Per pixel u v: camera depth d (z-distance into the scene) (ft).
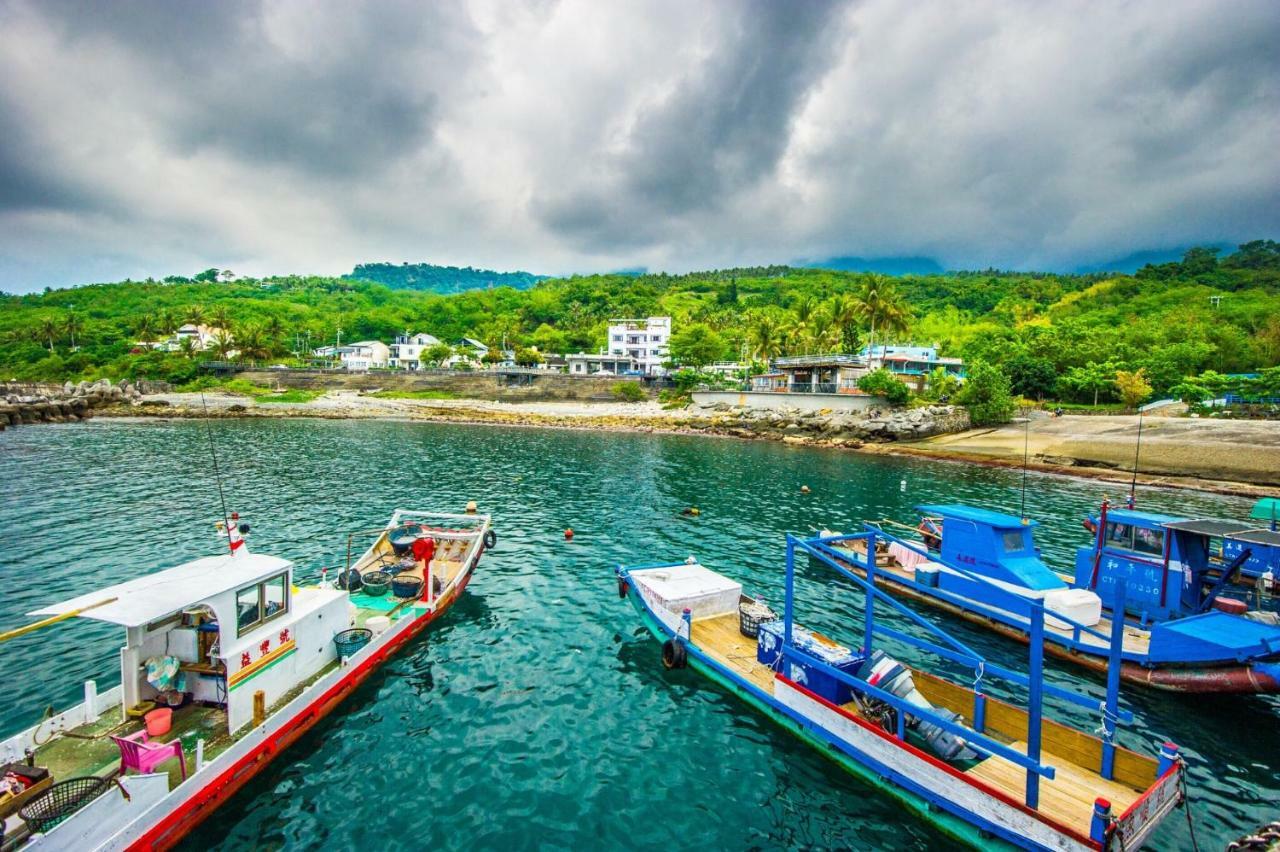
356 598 63.87
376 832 36.55
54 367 403.13
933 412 235.20
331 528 100.22
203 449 189.26
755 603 62.90
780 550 95.61
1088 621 61.11
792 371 315.78
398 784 40.73
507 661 57.62
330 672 49.24
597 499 129.18
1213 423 193.88
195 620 41.16
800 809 39.29
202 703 41.78
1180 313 386.93
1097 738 38.37
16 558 83.05
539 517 112.57
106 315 601.21
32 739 35.88
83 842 29.63
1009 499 137.28
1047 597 61.77
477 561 78.33
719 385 336.70
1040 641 33.68
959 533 72.49
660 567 72.08
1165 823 38.24
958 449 206.39
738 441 247.70
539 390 370.53
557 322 588.50
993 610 65.67
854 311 305.73
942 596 71.26
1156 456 174.40
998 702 42.19
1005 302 570.46
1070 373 266.98
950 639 43.09
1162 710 51.19
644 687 53.57
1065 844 31.76
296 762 42.37
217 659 41.04
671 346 388.57
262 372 412.16
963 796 36.11
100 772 34.78
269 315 639.35
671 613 59.77
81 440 206.80
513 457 188.14
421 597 64.80
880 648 62.23
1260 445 170.71
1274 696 52.85
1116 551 65.21
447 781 41.19
